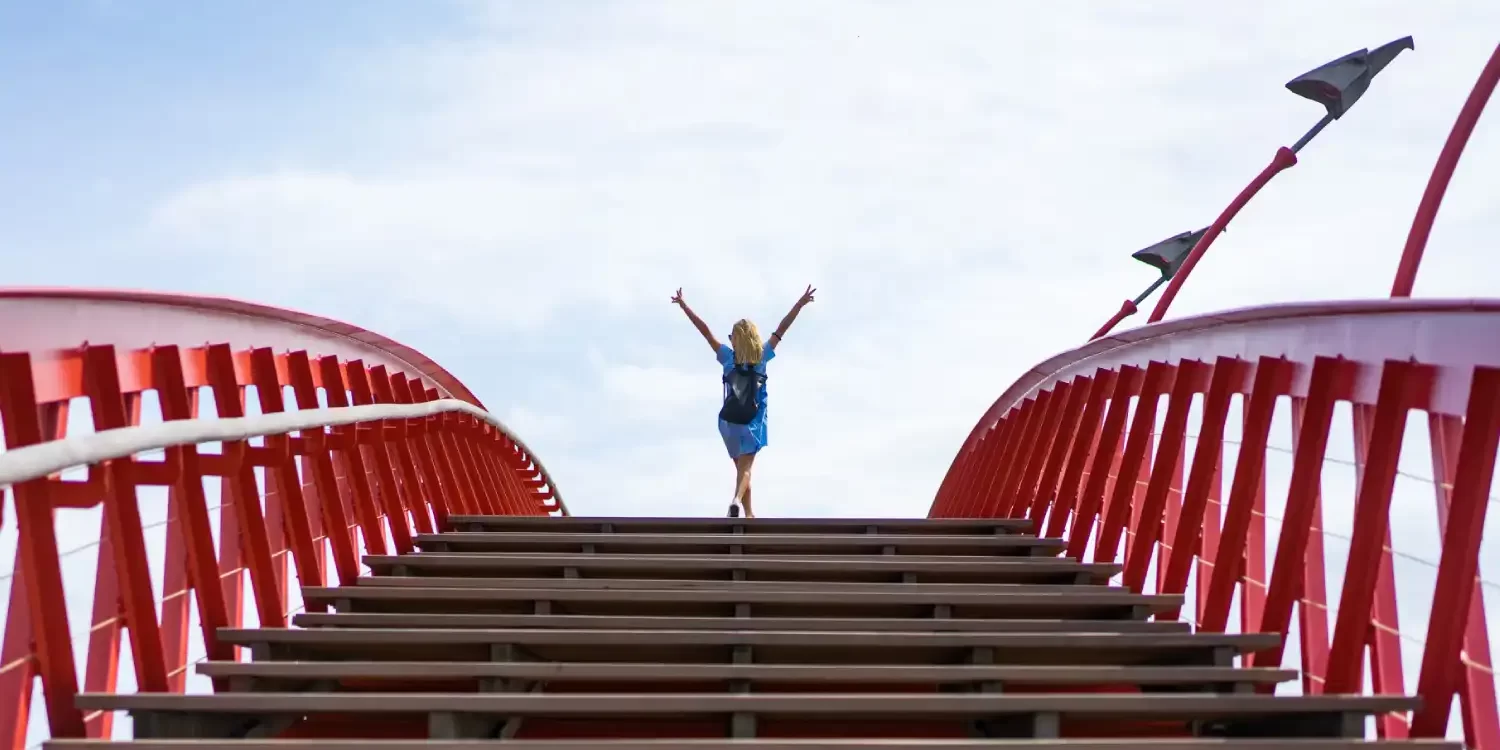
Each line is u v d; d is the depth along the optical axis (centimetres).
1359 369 779
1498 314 640
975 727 655
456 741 538
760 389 1466
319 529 1124
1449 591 657
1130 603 839
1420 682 660
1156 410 1111
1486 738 683
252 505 844
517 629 735
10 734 604
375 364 1235
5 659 612
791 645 698
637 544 1096
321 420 794
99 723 646
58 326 638
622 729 654
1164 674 649
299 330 1022
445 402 1149
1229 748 546
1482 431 656
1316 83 1137
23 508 600
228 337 875
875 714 629
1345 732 623
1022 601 834
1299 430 825
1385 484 732
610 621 765
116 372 674
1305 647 855
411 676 644
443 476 1362
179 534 793
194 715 620
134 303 727
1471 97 795
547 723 662
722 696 584
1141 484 1174
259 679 672
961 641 697
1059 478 1358
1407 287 796
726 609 841
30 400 596
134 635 682
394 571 988
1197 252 1221
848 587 865
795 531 1205
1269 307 844
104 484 619
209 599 746
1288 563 802
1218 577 880
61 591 607
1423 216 797
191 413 812
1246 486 886
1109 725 677
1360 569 731
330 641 717
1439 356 696
